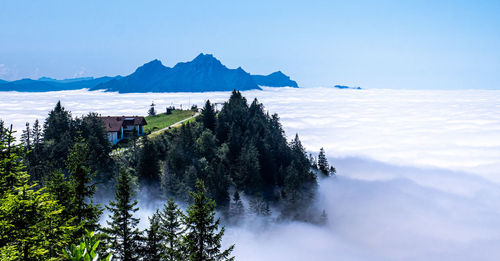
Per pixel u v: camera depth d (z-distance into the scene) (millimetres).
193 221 29578
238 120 149750
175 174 88250
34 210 20344
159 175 87188
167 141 110250
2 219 19219
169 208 35219
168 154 99250
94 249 8750
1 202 19969
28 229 19719
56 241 21484
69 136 90000
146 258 33344
